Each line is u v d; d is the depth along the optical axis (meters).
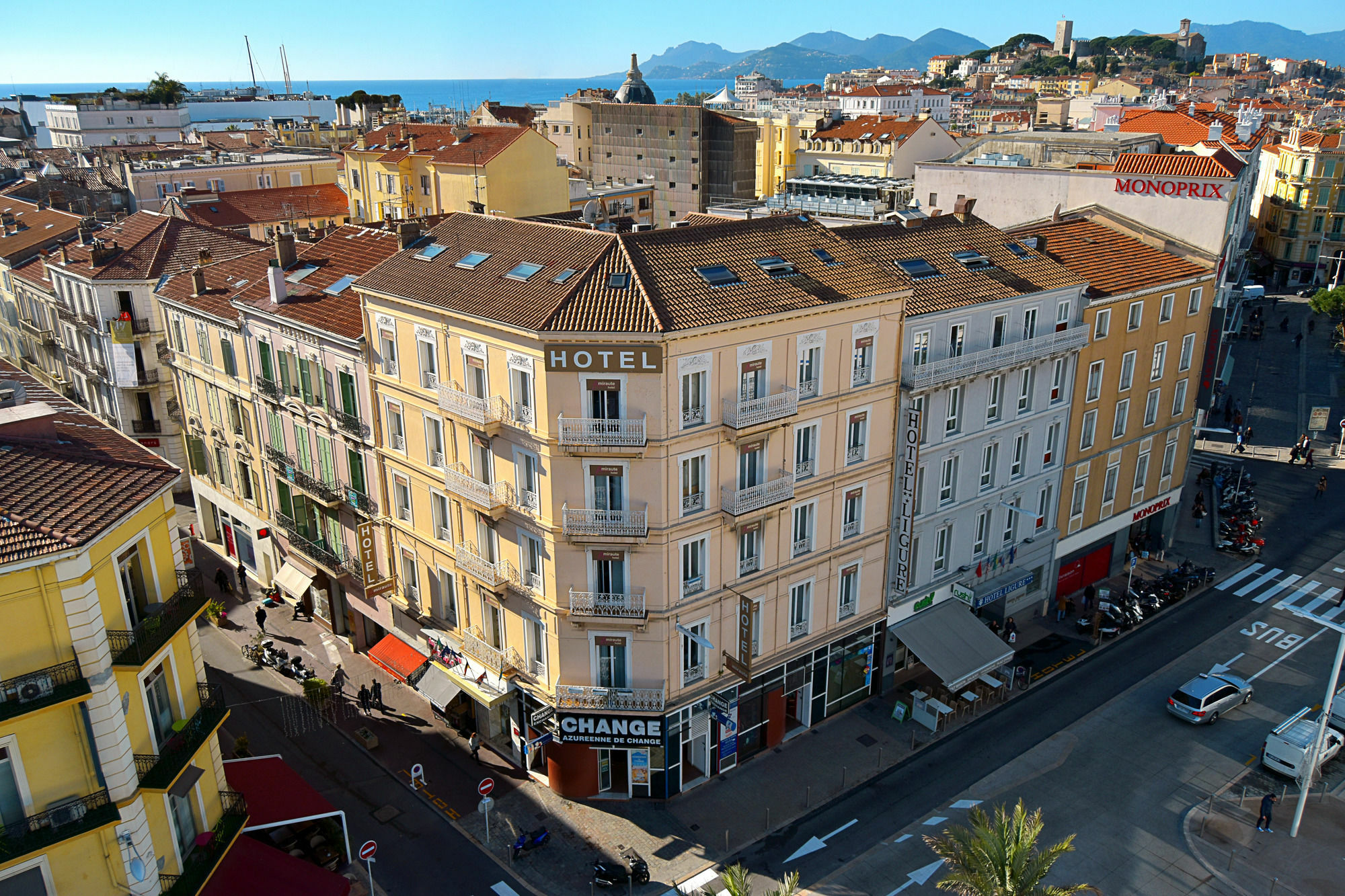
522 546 37.03
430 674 42.72
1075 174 60.06
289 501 51.16
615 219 53.09
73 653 23.95
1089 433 51.34
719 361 34.47
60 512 24.41
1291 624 52.22
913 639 44.88
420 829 37.28
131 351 62.31
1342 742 40.97
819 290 37.41
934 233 47.56
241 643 50.38
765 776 40.38
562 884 34.62
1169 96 125.25
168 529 27.95
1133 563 54.03
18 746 23.78
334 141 152.88
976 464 45.94
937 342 42.31
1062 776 40.34
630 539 34.66
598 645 36.62
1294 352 100.69
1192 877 34.84
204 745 29.17
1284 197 130.38
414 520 42.75
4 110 183.50
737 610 38.59
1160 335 53.31
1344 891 34.19
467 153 87.31
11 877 24.11
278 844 35.16
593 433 33.22
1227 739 42.78
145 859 26.05
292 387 47.53
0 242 80.88
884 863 35.53
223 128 183.25
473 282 37.59
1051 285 46.06
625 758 39.41
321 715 44.31
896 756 41.78
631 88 180.00
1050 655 49.53
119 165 109.06
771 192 149.00
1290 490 69.19
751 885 34.44
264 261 53.69
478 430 36.00
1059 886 34.12
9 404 29.59
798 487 38.50
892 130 134.00
